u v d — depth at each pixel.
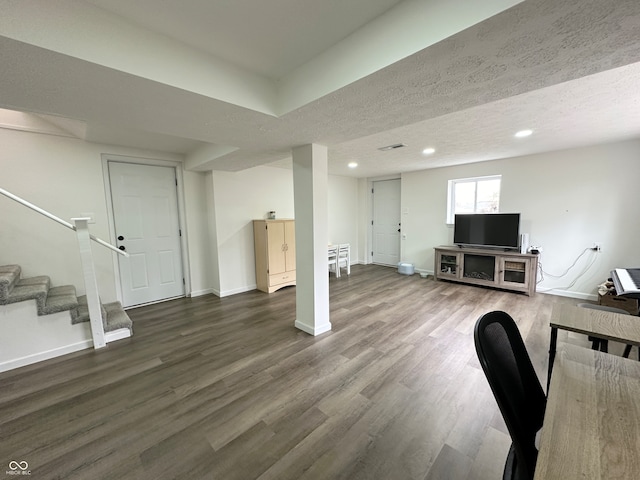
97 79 1.38
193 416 1.72
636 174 3.40
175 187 4.06
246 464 1.39
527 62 1.29
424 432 1.58
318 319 2.88
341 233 6.43
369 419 1.68
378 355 2.43
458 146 3.53
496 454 1.43
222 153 3.14
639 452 0.68
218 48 1.56
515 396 0.89
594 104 2.18
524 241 4.12
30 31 1.08
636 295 2.24
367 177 6.55
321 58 1.61
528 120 2.55
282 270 4.60
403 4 1.23
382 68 1.33
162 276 4.02
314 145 2.68
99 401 1.87
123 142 3.27
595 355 1.16
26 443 1.53
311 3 1.22
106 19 1.25
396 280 5.11
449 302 3.81
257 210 4.68
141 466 1.38
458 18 1.08
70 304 2.51
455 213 5.02
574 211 3.84
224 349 2.58
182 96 1.59
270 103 1.90
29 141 2.86
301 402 1.84
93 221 3.29
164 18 1.30
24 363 2.32
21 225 2.84
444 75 1.41
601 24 1.02
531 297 3.94
